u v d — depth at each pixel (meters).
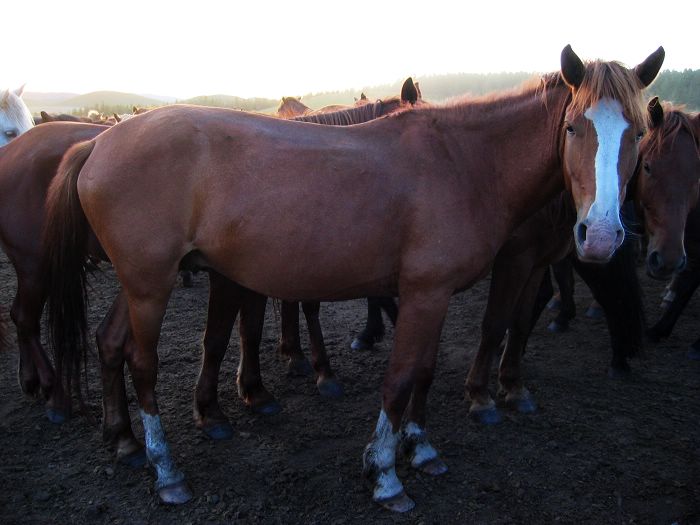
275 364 4.24
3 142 5.69
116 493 2.64
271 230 2.33
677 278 4.66
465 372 4.15
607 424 3.38
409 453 2.87
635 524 2.48
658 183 3.48
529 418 3.45
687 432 3.30
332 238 2.33
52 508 2.52
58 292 2.69
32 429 3.17
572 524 2.48
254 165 2.34
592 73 2.13
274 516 2.50
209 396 3.15
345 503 2.59
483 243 2.46
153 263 2.41
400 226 2.37
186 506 2.55
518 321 3.50
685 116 3.53
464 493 2.68
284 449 3.04
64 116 8.60
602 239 2.06
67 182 2.56
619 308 3.86
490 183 2.51
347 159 2.36
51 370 3.35
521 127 2.48
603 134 2.08
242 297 3.04
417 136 2.46
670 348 4.63
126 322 2.78
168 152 2.35
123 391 2.88
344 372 4.13
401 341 2.46
